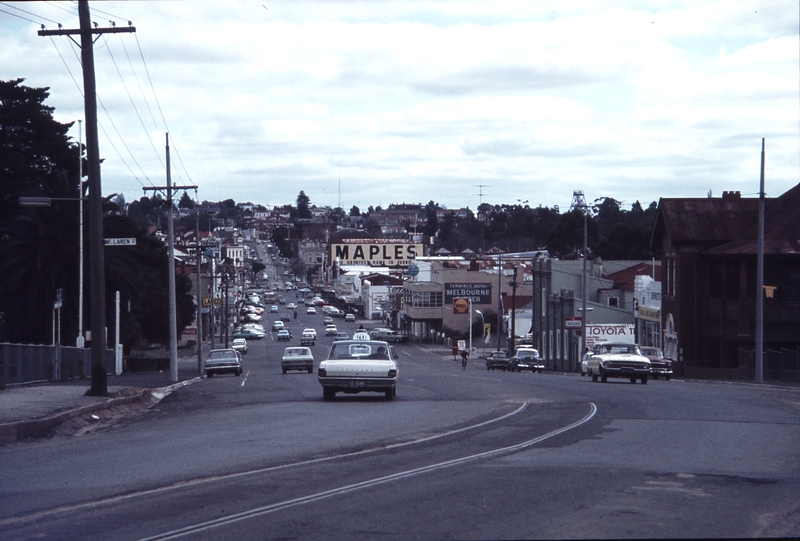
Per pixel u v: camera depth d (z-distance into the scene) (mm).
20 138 67688
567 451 14164
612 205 184250
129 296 56750
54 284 51906
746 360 48469
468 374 47875
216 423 19422
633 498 10367
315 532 8742
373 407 22797
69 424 19938
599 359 36688
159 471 12500
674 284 58469
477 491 10734
